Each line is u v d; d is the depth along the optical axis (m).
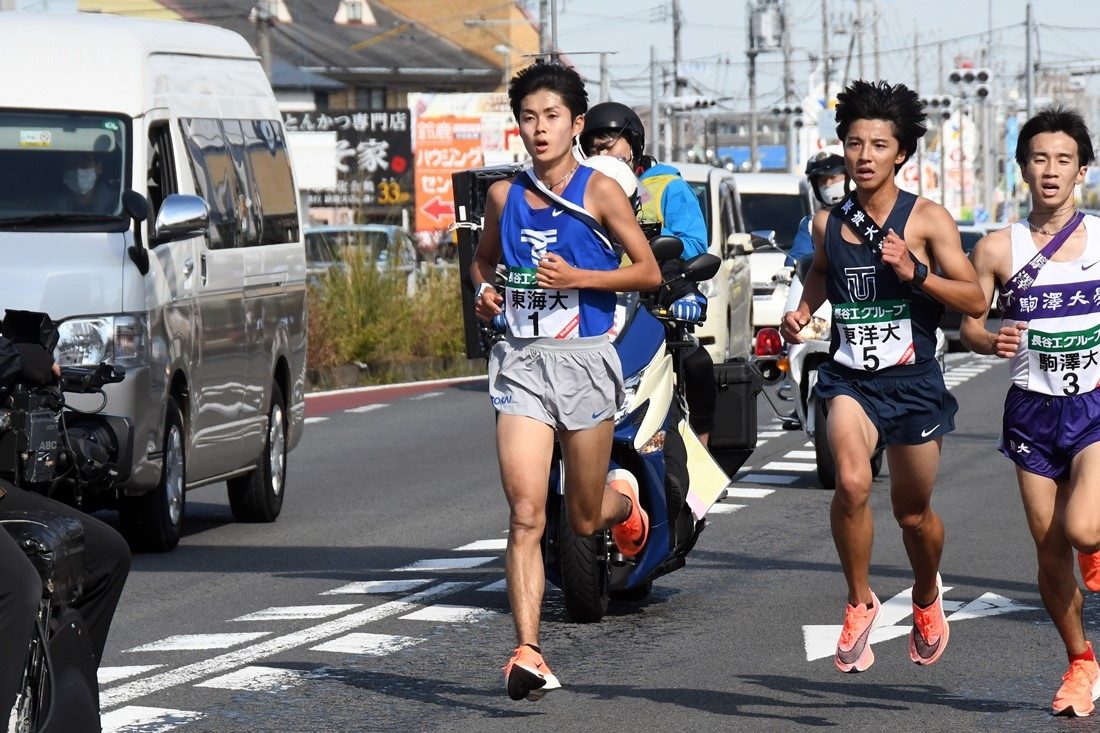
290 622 21.02
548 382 16.02
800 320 16.48
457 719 16.22
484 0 167.38
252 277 30.55
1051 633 19.84
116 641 20.03
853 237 15.88
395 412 50.88
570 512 16.89
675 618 20.95
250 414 30.08
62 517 12.48
